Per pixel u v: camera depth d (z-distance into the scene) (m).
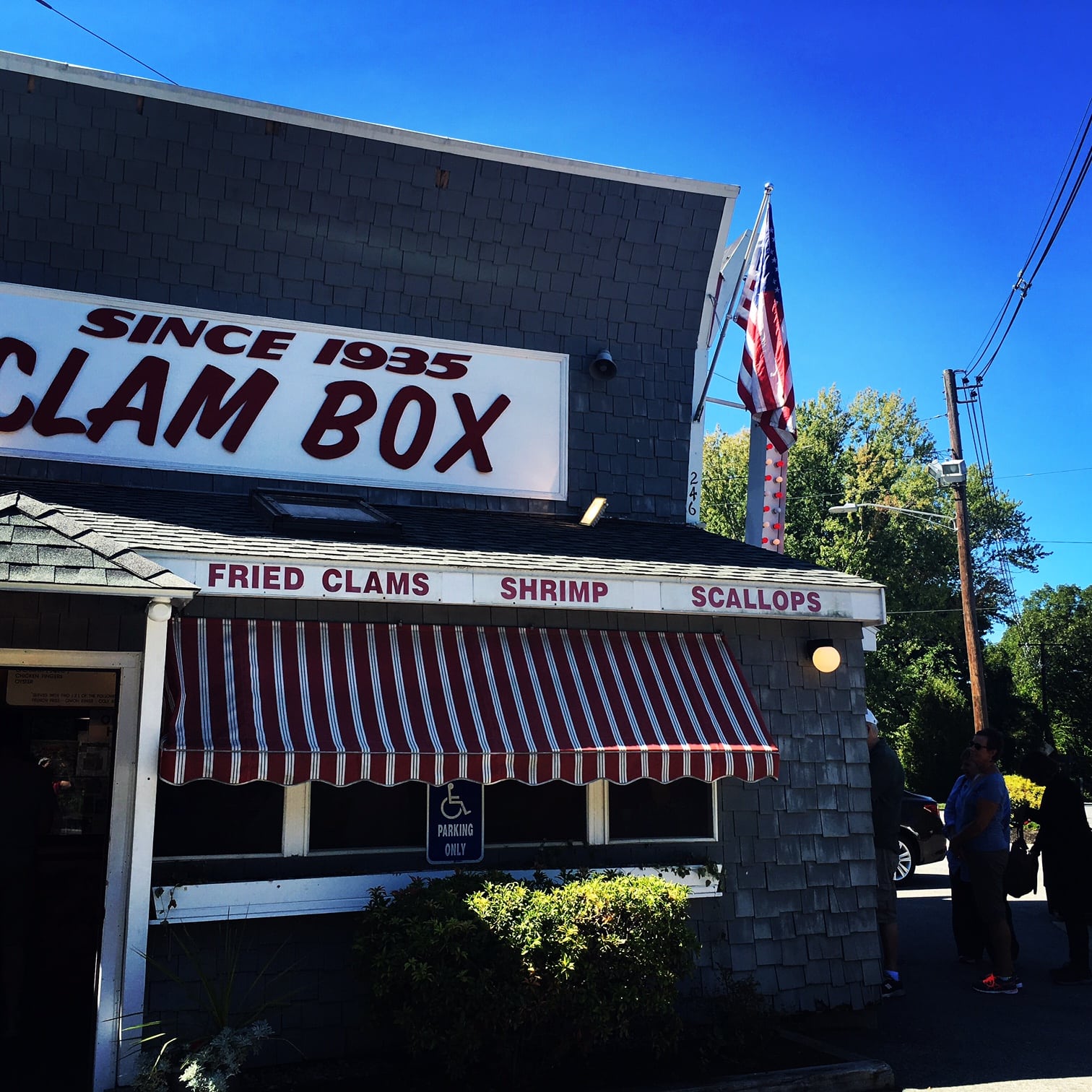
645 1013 6.40
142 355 9.12
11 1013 6.86
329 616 7.11
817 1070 6.52
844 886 8.06
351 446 9.62
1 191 8.95
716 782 7.88
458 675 7.09
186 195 9.41
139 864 6.07
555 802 7.54
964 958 9.67
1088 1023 7.82
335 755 6.24
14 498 6.11
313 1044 6.60
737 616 7.98
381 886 6.83
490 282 10.33
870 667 36.50
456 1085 6.18
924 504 38.53
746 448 39.25
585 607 7.43
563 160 10.33
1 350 8.77
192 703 6.30
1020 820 9.95
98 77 9.05
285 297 9.67
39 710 8.18
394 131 9.79
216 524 7.66
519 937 5.92
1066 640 45.97
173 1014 6.31
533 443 10.27
